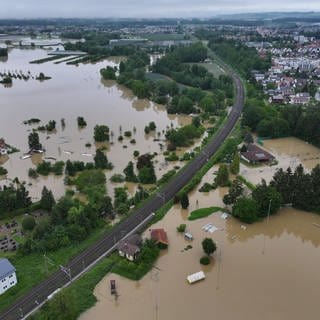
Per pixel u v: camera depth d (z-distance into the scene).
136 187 182.25
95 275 122.69
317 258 134.50
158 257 133.25
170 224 153.38
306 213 161.25
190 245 139.75
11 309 110.12
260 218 157.50
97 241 140.88
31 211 160.25
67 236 138.75
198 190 180.88
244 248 139.25
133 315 108.56
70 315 103.06
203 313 109.56
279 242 143.38
